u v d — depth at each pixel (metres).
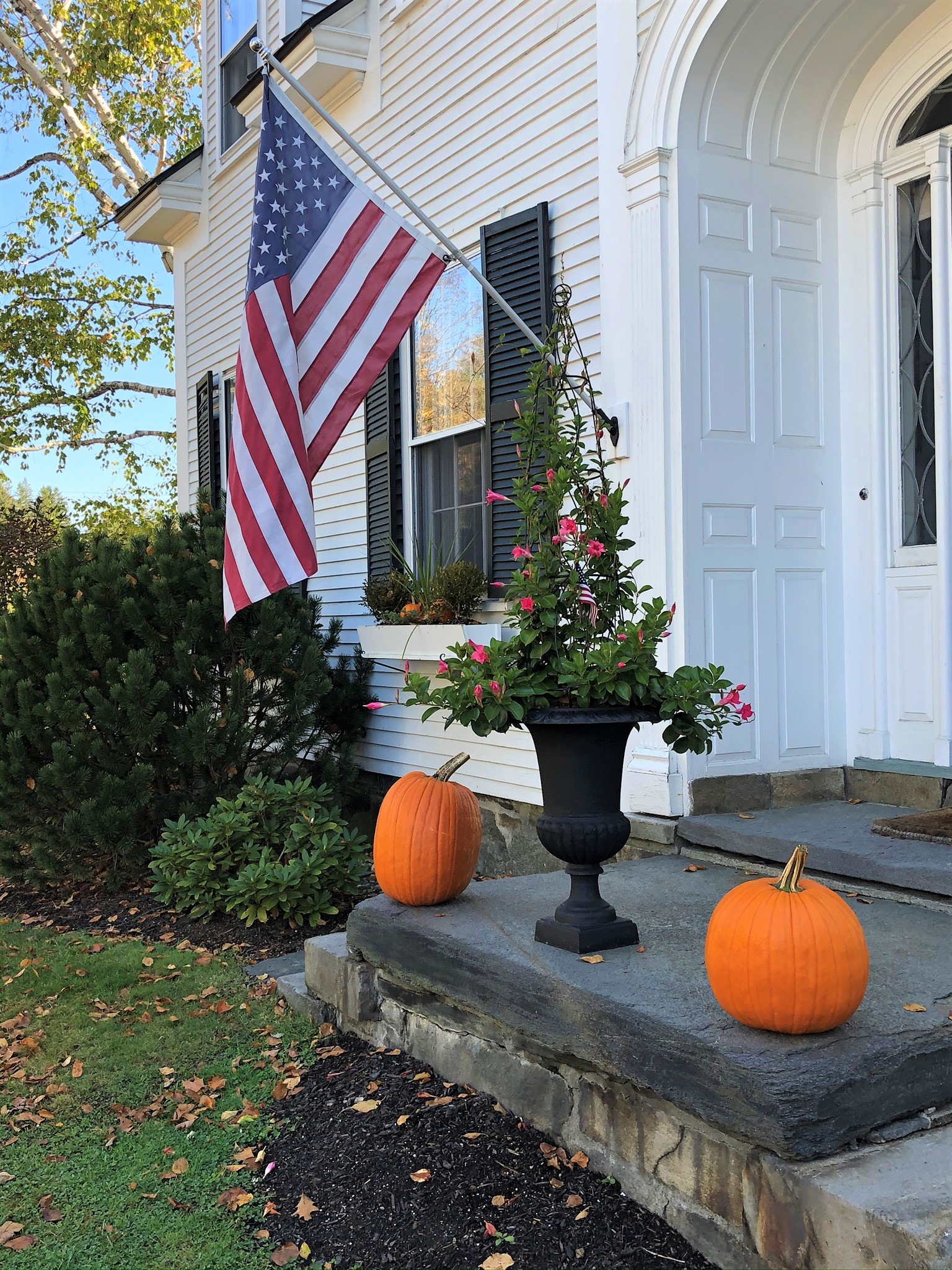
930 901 3.43
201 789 6.25
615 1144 2.73
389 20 6.91
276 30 8.58
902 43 4.62
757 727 4.70
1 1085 3.61
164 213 10.45
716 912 2.50
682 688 2.98
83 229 17.50
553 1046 2.82
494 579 5.94
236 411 4.19
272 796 5.64
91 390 18.64
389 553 7.05
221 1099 3.44
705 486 4.61
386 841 3.71
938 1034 2.41
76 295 17.62
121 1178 2.96
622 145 4.86
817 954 2.32
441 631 5.82
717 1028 2.45
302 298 4.27
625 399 4.84
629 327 4.81
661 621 3.01
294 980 4.34
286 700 6.47
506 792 5.89
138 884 6.22
